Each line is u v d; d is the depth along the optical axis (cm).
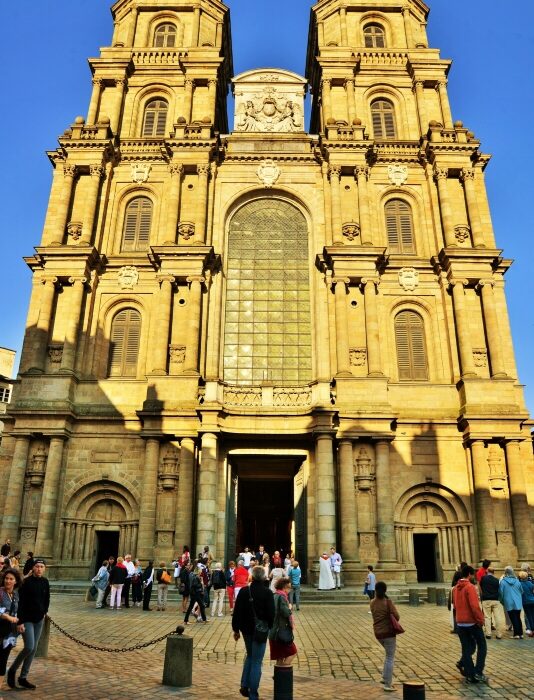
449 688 1207
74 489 3284
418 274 3784
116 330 3694
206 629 1897
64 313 3575
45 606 1199
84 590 2847
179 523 3105
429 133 4056
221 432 3153
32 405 3303
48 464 3231
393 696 1134
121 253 3897
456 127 4109
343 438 3238
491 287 3609
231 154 4088
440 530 3309
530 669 1372
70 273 3606
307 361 3728
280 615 1074
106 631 1805
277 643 1061
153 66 4484
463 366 3453
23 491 3222
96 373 3575
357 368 3475
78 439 3369
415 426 3403
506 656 1520
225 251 3950
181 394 3325
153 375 3366
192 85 4378
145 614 2217
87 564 3222
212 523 3005
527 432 3406
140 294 3734
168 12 4797
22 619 1158
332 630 1917
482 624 1272
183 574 2323
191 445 3219
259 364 3709
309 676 1304
